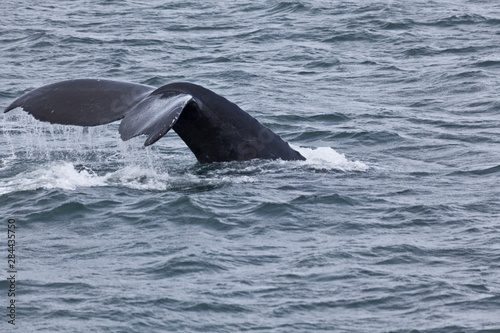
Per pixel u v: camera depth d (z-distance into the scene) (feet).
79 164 182.91
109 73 297.94
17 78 288.51
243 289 123.34
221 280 126.11
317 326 114.11
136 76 293.64
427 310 118.32
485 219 153.79
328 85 283.79
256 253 136.26
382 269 131.03
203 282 125.18
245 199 158.71
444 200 163.94
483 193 169.48
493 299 121.19
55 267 130.00
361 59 321.52
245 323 114.21
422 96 268.62
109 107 161.17
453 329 113.09
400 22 375.25
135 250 136.46
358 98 266.57
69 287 122.83
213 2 441.27
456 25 374.02
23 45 341.82
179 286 123.75
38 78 289.33
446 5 418.10
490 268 131.75
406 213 155.94
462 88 275.39
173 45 343.67
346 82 288.10
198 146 173.06
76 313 114.93
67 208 153.28
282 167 175.83
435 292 123.24
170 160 186.39
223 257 134.10
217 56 323.98
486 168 188.96
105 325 112.06
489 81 282.15
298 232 145.89
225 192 161.68
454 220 152.87
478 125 232.94
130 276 126.93
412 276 128.67
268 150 177.78
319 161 186.29
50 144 207.72
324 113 243.60
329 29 367.86
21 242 139.95
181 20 396.78
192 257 132.98
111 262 131.95
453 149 208.03
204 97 168.96
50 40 347.77
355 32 359.25
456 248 139.74
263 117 239.09
